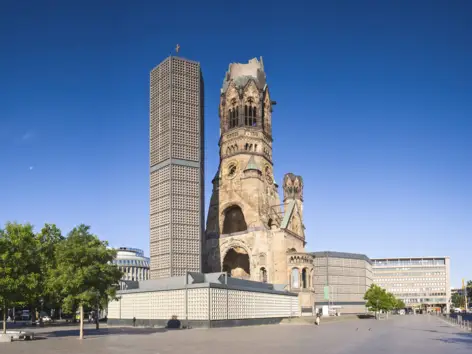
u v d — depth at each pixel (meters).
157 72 135.25
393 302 189.38
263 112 163.00
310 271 148.38
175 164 126.94
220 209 154.50
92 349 46.34
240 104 158.50
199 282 98.12
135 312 103.81
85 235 66.94
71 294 63.09
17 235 64.44
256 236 145.75
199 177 129.38
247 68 165.12
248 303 105.38
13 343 54.91
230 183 154.62
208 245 153.50
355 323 117.31
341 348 45.69
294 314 131.50
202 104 139.88
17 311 181.38
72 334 72.12
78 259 64.62
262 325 105.69
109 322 109.38
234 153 155.88
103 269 65.31
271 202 157.50
